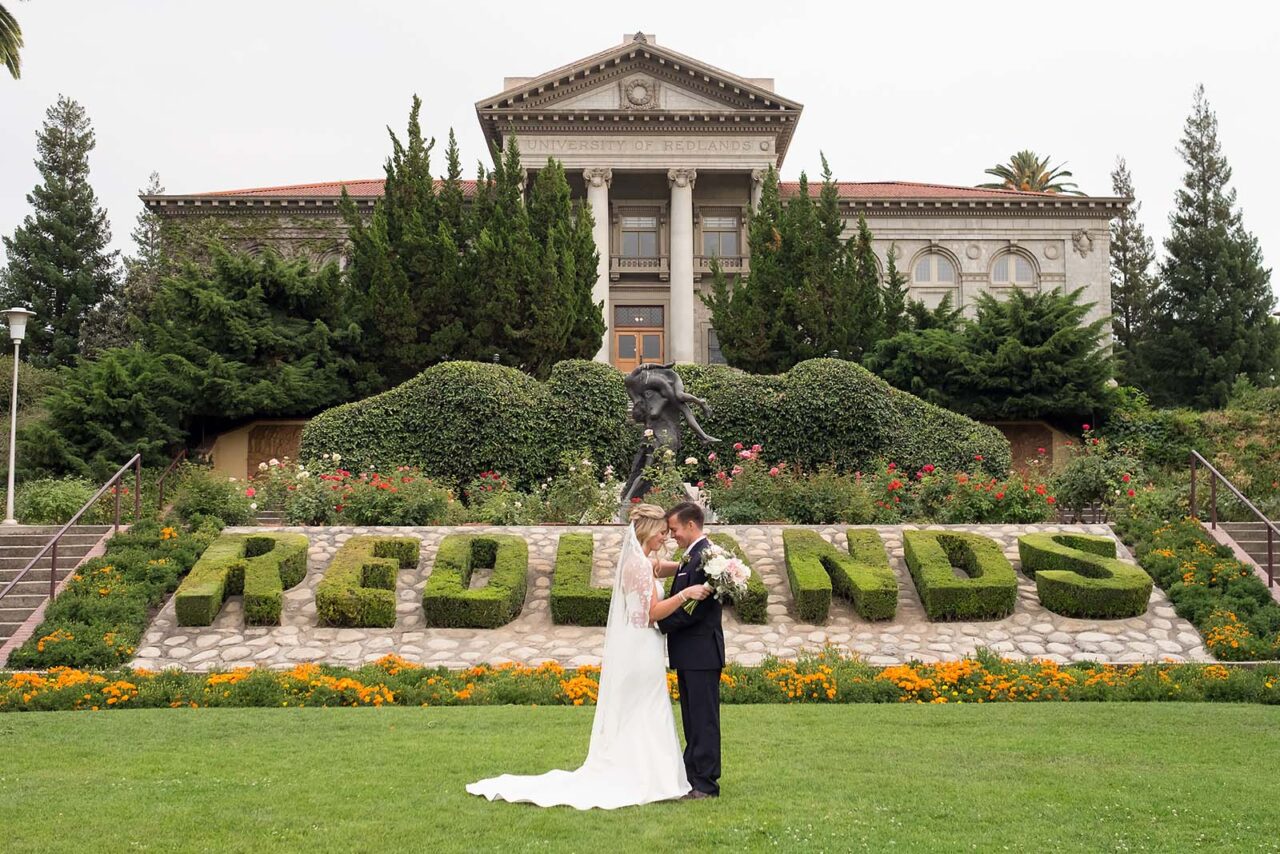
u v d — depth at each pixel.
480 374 26.12
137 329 33.94
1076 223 52.47
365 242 36.00
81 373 31.14
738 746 8.73
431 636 15.66
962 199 51.94
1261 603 16.28
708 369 26.86
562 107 50.16
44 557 18.08
